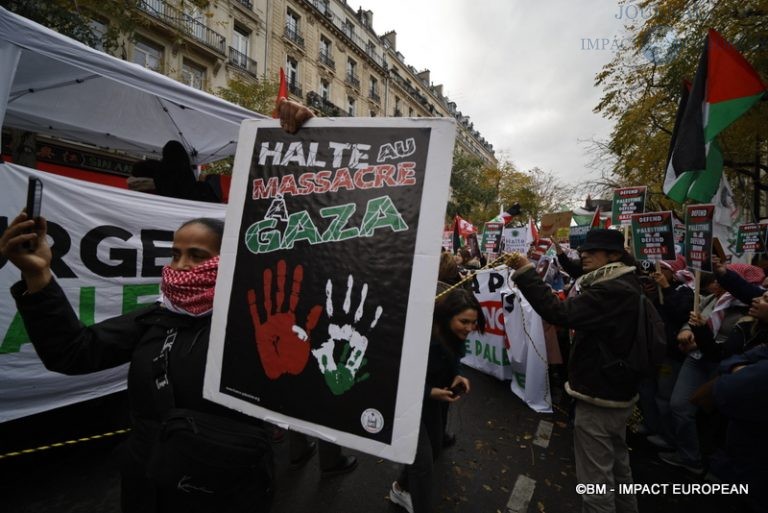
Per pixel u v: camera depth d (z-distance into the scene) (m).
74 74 3.67
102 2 6.07
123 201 2.69
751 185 9.33
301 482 2.61
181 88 3.08
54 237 2.37
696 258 2.58
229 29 16.81
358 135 1.05
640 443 3.32
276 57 19.86
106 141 5.23
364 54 28.03
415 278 0.93
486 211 29.75
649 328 1.88
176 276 1.21
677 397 2.89
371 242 0.99
